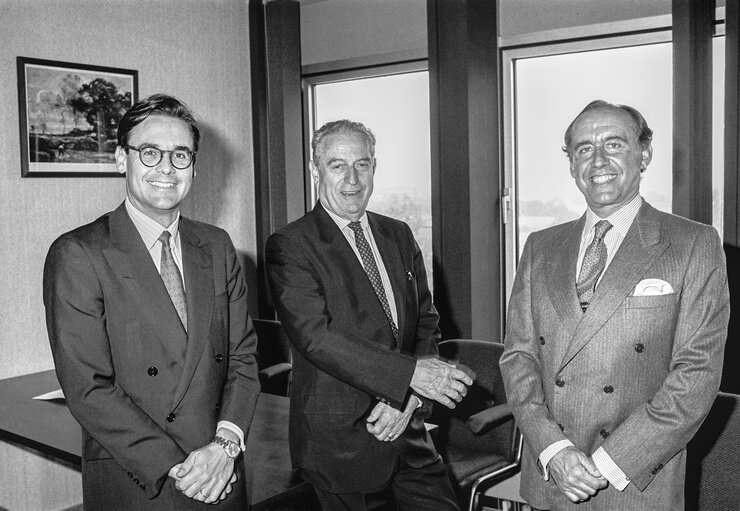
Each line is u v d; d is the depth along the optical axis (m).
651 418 1.74
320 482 2.05
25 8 3.47
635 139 1.89
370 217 2.32
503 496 3.42
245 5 4.55
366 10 4.42
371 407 2.10
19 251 3.50
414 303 2.27
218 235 1.96
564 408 1.87
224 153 4.47
